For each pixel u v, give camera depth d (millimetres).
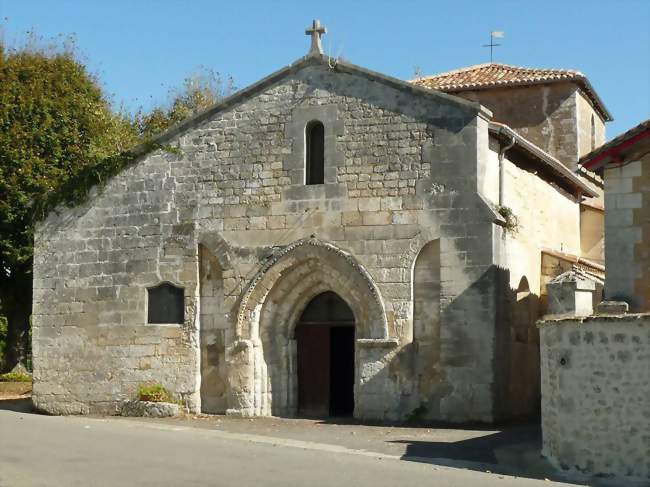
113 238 26781
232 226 25625
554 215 29984
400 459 17406
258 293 25156
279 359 25391
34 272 27438
